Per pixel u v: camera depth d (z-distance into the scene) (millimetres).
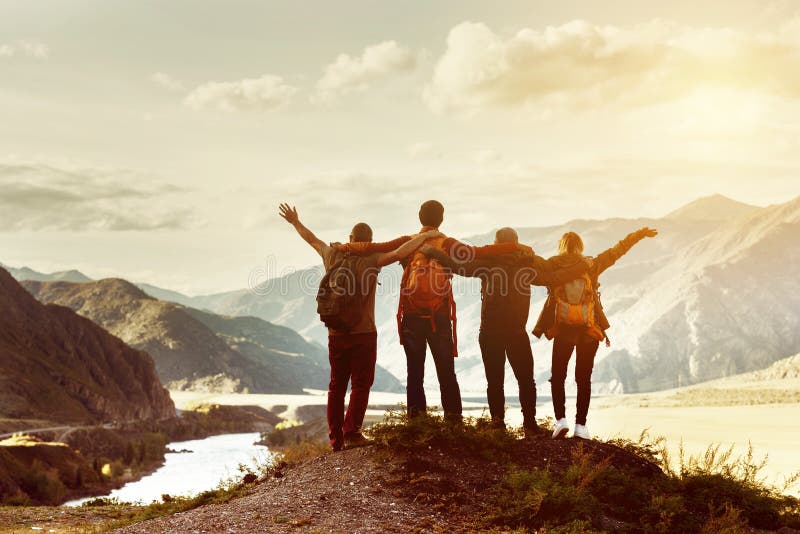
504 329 7672
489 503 6574
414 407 7668
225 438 168750
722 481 7219
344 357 7801
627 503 6848
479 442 7422
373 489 6770
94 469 80500
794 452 66312
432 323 7477
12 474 65312
